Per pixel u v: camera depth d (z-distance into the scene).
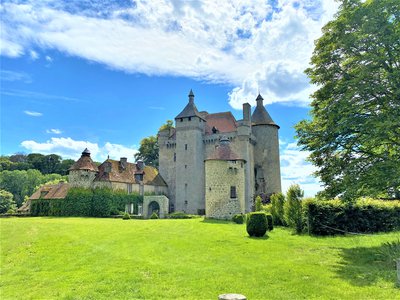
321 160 17.62
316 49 18.00
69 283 11.02
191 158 53.75
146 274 11.62
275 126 59.00
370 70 15.21
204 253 15.04
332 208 22.11
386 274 10.82
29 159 105.56
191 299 9.01
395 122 13.55
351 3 16.83
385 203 23.23
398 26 15.13
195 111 55.41
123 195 51.50
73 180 49.91
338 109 15.66
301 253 14.96
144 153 78.69
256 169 56.84
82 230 23.34
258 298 8.97
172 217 47.16
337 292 9.29
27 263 14.34
